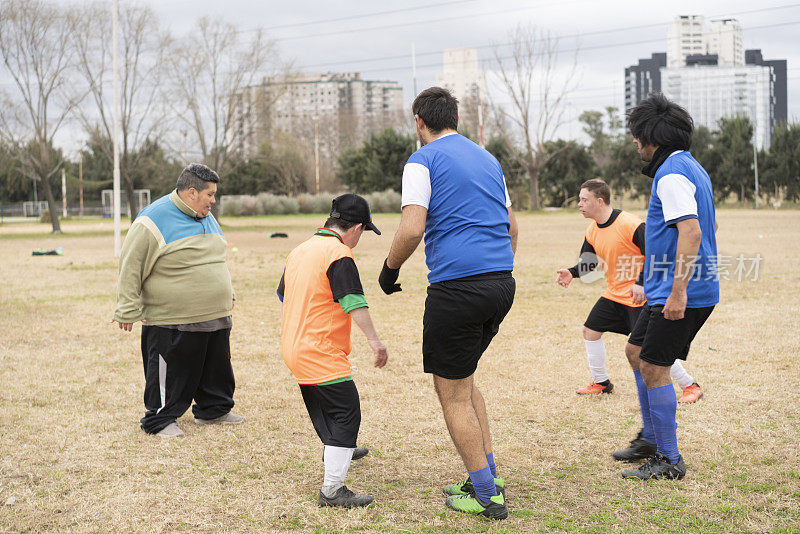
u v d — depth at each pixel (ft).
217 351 15.97
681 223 11.27
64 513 11.30
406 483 12.50
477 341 10.78
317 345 11.57
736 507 11.02
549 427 15.44
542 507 11.28
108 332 27.73
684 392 17.13
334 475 11.50
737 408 16.25
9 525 10.81
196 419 16.33
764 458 13.12
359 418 11.78
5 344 25.30
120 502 11.69
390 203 173.06
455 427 10.89
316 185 206.80
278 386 19.44
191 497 11.89
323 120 320.09
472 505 11.08
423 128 11.23
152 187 199.82
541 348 23.47
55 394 18.69
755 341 23.15
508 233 11.11
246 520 11.00
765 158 184.44
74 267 54.65
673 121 11.91
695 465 12.86
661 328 11.97
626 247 16.60
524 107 181.88
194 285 15.26
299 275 11.76
